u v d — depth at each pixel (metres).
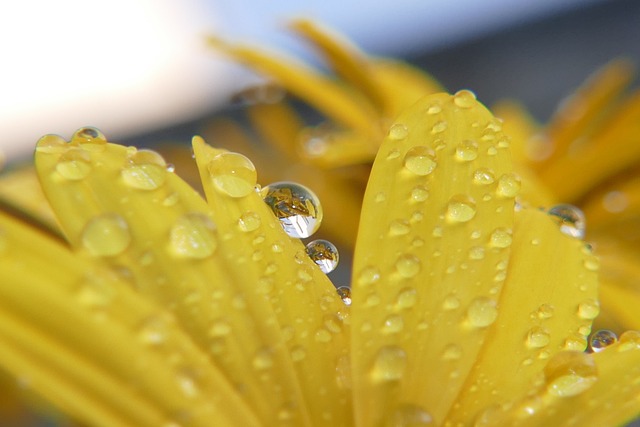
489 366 0.08
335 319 0.08
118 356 0.07
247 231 0.08
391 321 0.08
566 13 0.34
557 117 0.19
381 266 0.08
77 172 0.08
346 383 0.08
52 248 0.07
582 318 0.08
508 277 0.08
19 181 0.10
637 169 0.15
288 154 0.17
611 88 0.17
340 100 0.14
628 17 0.33
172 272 0.08
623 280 0.13
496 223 0.08
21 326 0.07
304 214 0.09
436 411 0.08
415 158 0.08
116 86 0.45
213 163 0.08
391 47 0.39
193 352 0.08
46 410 0.07
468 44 0.37
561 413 0.08
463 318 0.08
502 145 0.09
